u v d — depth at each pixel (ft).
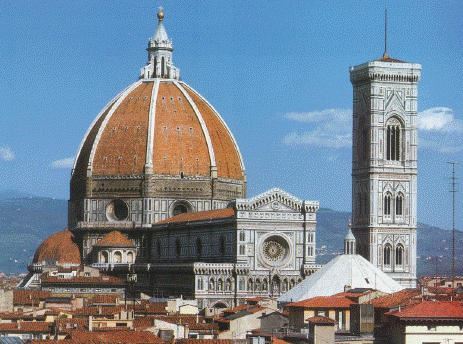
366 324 574.15
